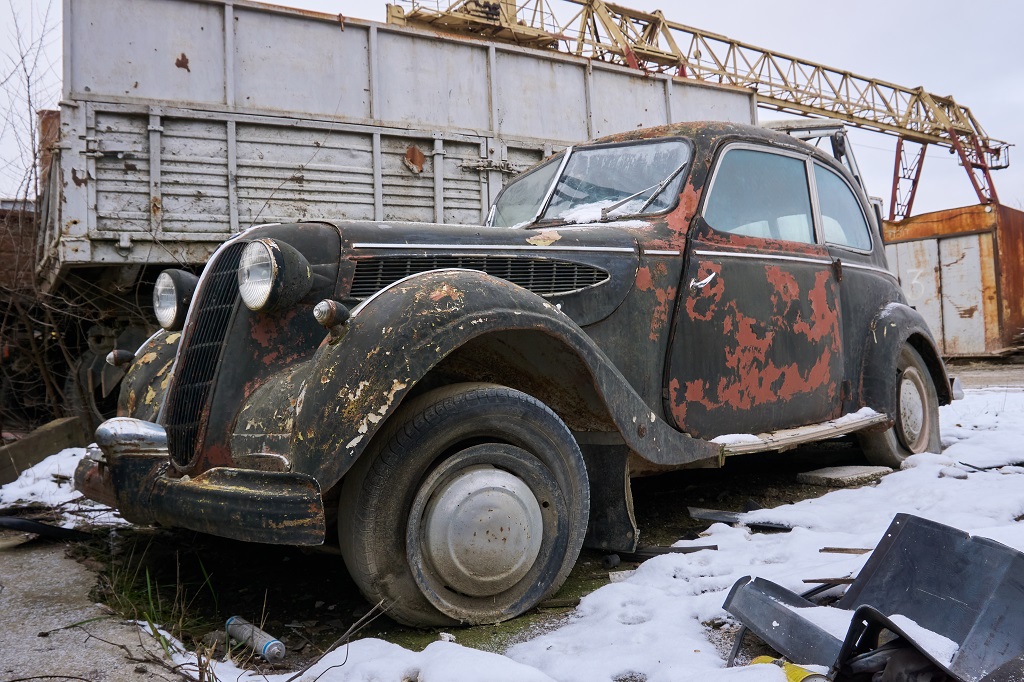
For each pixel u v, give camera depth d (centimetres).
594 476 291
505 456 237
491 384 243
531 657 203
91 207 519
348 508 225
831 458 482
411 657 192
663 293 319
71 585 277
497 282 246
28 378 668
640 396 307
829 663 168
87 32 529
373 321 227
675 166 351
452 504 226
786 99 2109
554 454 247
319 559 307
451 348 223
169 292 314
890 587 195
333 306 225
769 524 327
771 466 471
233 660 207
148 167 541
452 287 235
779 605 194
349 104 632
